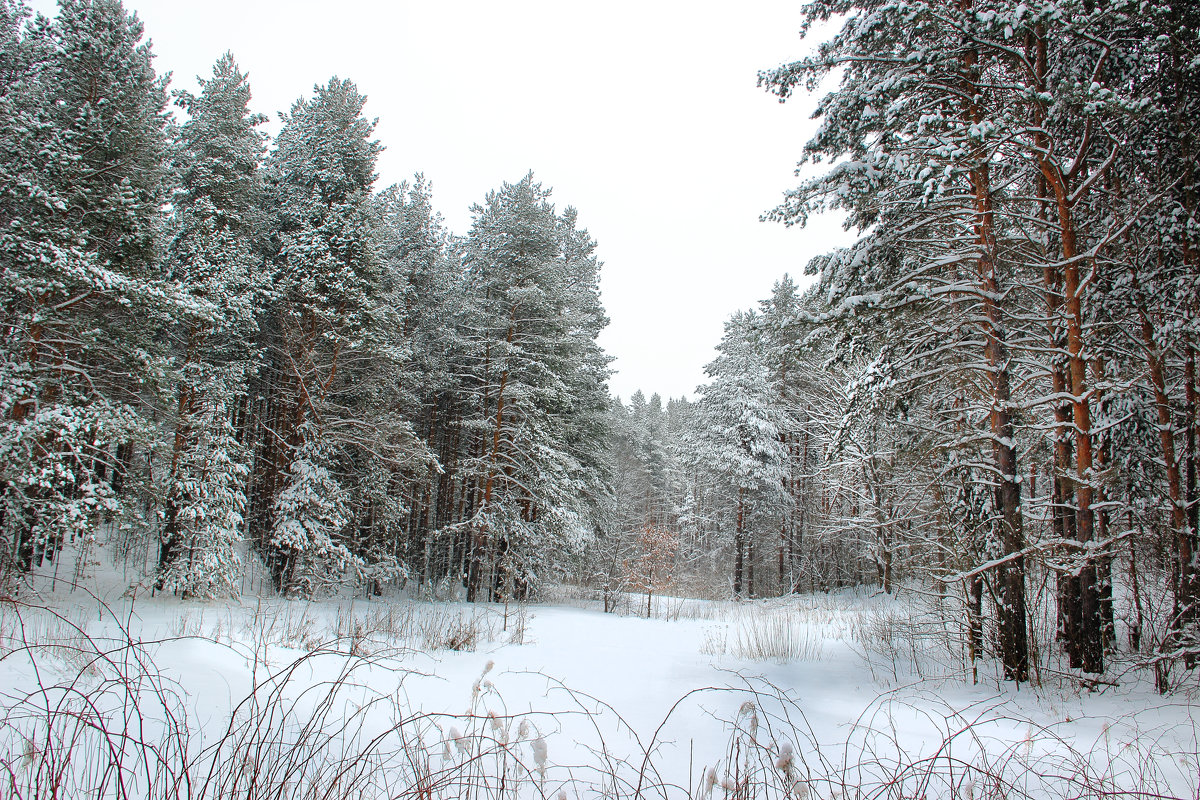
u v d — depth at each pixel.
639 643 12.52
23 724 4.30
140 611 12.30
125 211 13.48
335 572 18.66
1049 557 8.72
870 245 10.70
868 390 10.82
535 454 20.81
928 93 10.02
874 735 6.12
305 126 20.42
